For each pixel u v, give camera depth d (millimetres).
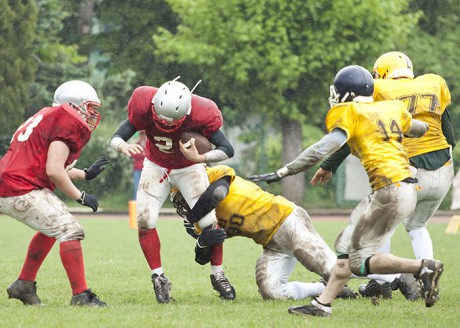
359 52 87688
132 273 36594
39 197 24094
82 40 102812
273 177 23297
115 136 26562
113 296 28547
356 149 23516
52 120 24078
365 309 25312
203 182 26984
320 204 100938
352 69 23703
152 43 97312
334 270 23469
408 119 23875
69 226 24328
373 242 23047
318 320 22531
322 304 23375
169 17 97625
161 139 26281
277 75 86375
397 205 22766
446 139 29234
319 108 91312
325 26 86438
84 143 24422
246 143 109688
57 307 24562
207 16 87062
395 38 89000
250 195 27281
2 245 51781
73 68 103500
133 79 101125
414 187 23094
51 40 104062
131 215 67375
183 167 26906
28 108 101000
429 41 96500
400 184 22828
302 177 96438
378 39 87250
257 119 109438
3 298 27438
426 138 28609
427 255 29125
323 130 113438
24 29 94812
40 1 103000
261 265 27594
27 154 24156
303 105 90875
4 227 68188
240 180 27797
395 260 22688
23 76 95375
